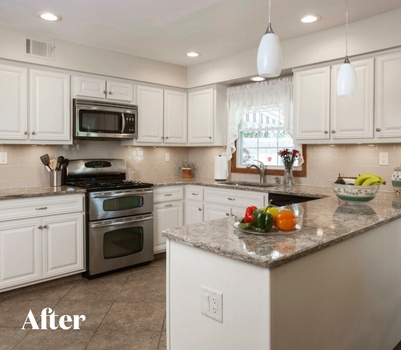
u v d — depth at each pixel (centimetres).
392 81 287
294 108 355
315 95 337
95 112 379
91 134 376
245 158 453
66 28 325
